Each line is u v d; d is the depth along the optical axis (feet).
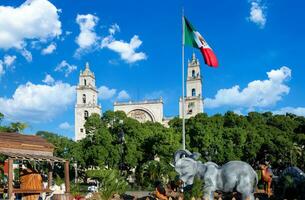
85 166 212.23
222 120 231.09
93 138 211.20
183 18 78.23
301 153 204.64
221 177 49.42
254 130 217.56
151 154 207.62
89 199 79.71
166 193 73.97
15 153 82.23
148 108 345.51
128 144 204.74
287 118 249.55
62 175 202.49
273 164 208.33
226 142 201.26
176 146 189.16
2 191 81.66
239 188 48.14
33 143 88.43
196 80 377.30
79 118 379.55
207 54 76.18
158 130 218.79
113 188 81.10
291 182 69.72
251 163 216.33
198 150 201.36
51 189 84.79
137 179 169.07
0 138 82.99
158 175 148.25
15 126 155.74
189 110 368.68
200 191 51.29
